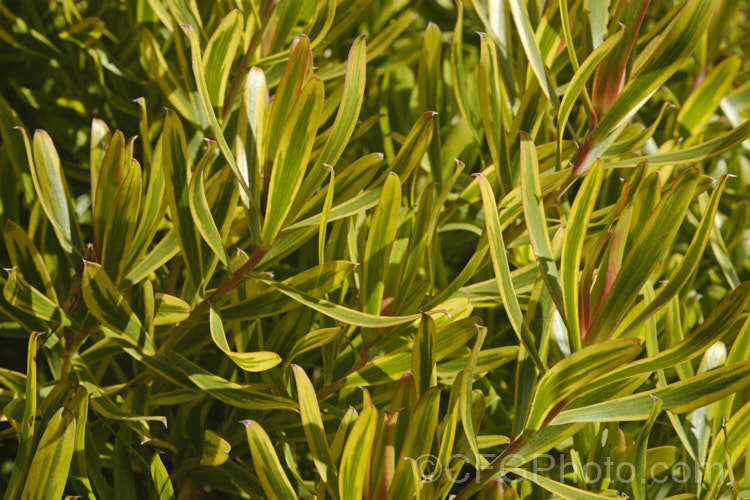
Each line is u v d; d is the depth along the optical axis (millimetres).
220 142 748
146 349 777
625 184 739
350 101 768
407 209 820
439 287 889
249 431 729
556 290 742
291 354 792
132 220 762
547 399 735
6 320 848
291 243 782
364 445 717
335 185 797
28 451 747
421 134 779
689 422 807
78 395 763
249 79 768
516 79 883
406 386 745
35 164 822
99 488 784
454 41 856
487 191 735
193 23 851
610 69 786
